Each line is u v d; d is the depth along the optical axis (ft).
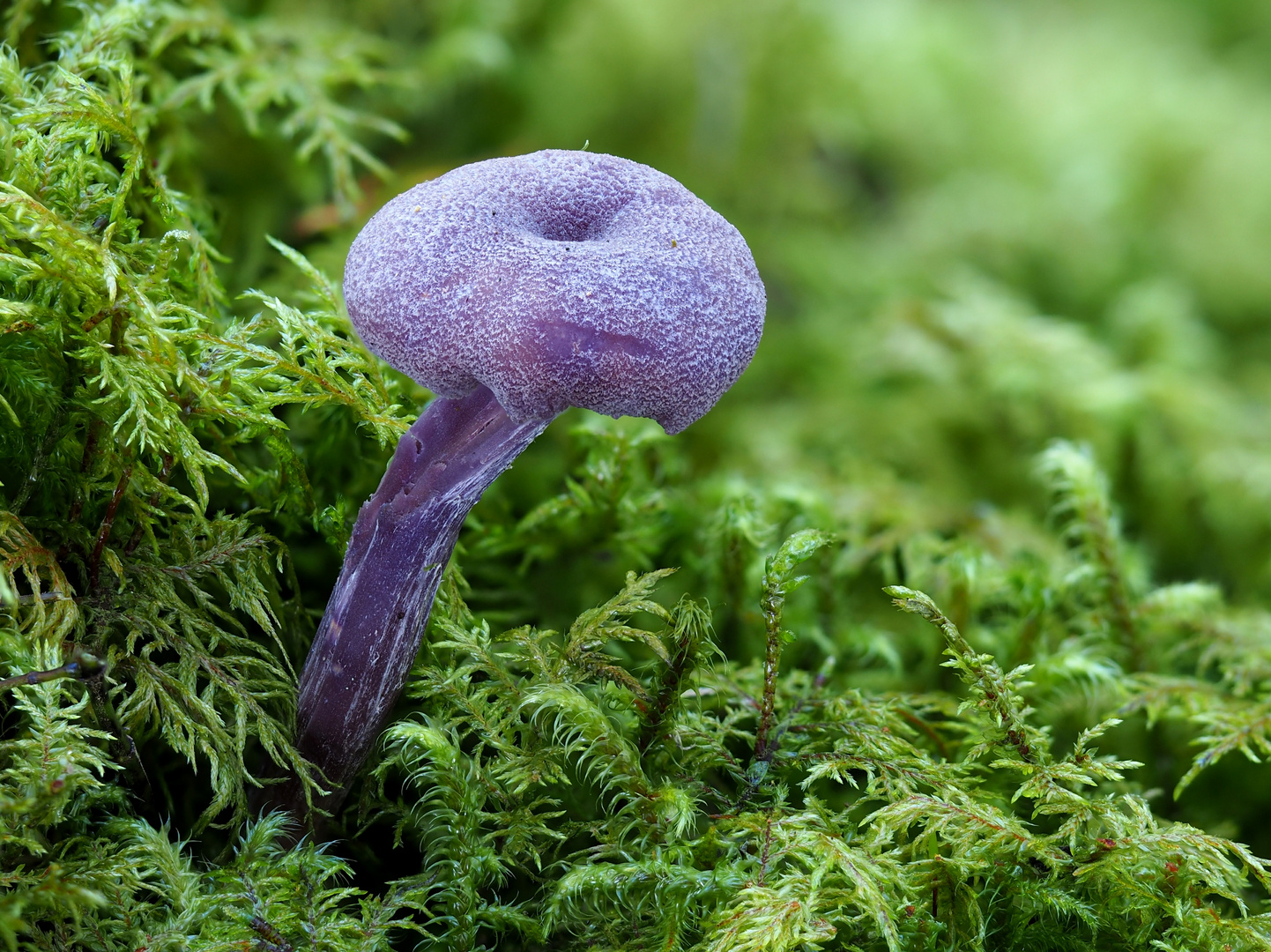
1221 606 0.70
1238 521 0.83
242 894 0.54
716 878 0.54
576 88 0.94
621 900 0.55
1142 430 0.86
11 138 0.57
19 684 0.53
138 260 0.57
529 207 0.54
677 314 0.52
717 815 0.56
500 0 0.86
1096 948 0.56
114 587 0.56
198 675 0.57
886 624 0.70
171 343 0.55
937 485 0.88
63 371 0.56
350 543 0.55
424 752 0.56
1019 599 0.66
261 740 0.55
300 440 0.62
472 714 0.57
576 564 0.66
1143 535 0.85
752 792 0.57
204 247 0.60
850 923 0.54
